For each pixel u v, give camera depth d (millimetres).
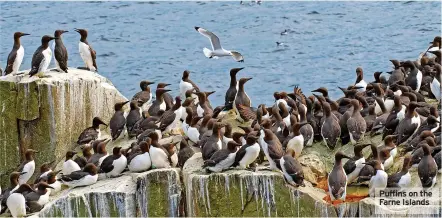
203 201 33844
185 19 82562
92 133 38969
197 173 34031
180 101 37875
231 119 39531
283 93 39938
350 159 34062
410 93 39156
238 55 39438
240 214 33750
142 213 34312
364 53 70812
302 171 33344
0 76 40219
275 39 74938
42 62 38719
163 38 76312
